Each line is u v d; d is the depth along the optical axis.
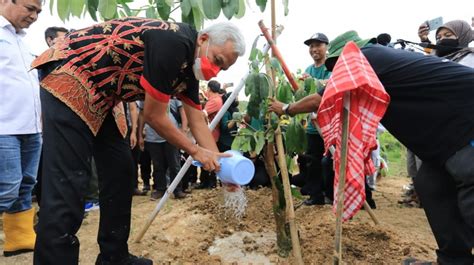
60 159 1.93
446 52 3.21
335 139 2.01
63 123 1.94
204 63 1.92
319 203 4.24
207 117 4.83
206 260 2.74
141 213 4.04
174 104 4.84
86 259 2.87
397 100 2.12
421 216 3.94
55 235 1.90
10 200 2.67
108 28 1.97
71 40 2.00
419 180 2.41
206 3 2.07
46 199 1.92
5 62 2.59
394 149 6.92
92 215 4.05
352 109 1.87
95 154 2.37
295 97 2.66
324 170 4.17
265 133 2.67
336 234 1.76
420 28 4.23
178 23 1.97
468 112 1.98
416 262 2.48
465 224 2.28
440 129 2.04
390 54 2.17
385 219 3.82
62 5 2.15
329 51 2.44
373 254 2.80
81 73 1.94
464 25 3.20
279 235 2.84
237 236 3.24
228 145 5.07
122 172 2.38
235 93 2.77
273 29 2.73
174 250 2.95
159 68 1.79
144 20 1.98
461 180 2.02
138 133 4.91
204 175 5.54
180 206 4.16
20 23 2.67
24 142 2.81
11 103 2.61
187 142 2.04
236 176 2.18
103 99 2.02
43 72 2.04
